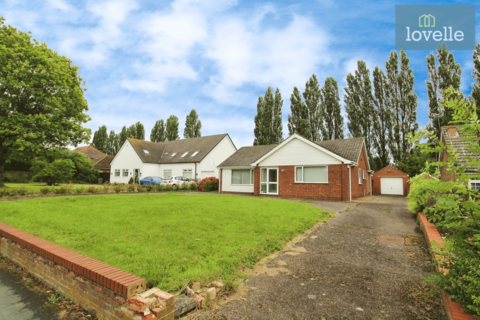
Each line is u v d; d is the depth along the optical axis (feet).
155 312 9.18
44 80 64.18
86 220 26.76
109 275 10.38
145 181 98.84
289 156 66.08
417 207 29.63
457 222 10.02
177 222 26.05
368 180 86.94
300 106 128.06
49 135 68.49
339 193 57.82
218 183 87.10
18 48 62.59
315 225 27.99
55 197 47.09
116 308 9.87
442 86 101.81
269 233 22.65
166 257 16.20
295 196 64.23
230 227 24.38
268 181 69.67
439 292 12.35
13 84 59.93
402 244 20.99
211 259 16.14
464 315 8.96
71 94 72.02
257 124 136.46
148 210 32.89
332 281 14.06
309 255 18.37
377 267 16.07
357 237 23.16
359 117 115.24
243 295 12.46
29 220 26.32
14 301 12.07
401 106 110.11
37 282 14.14
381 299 12.06
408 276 14.65
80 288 11.59
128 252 17.15
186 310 10.90
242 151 90.58
